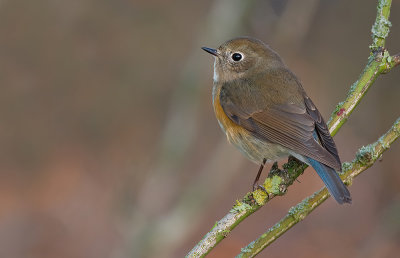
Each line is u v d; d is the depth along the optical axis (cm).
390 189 1507
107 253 1362
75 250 1380
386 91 1716
